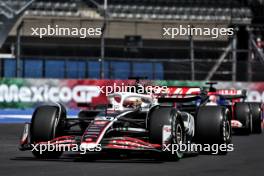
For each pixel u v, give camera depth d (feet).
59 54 287.89
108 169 72.59
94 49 292.40
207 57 289.53
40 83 231.50
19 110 226.38
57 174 67.56
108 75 260.21
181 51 296.92
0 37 264.93
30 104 230.07
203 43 291.79
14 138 137.90
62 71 261.65
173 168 74.54
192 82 243.81
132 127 90.12
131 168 73.87
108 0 306.35
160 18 306.76
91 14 300.20
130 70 264.52
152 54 299.17
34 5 295.48
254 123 155.22
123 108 87.56
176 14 308.60
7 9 270.67
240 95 152.25
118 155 92.43
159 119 79.92
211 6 312.50
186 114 97.19
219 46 288.30
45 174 67.67
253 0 312.29
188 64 264.93
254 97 250.78
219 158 89.20
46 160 84.74
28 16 293.84
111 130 82.02
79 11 299.38
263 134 154.61
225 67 270.87
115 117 82.12
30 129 84.02
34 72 255.70
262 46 286.66
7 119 221.46
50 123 82.74
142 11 305.94
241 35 288.10
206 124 93.09
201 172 70.85
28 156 92.17
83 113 144.77
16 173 68.80
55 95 232.94
